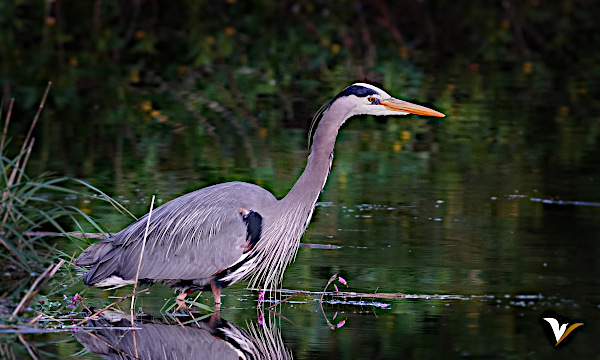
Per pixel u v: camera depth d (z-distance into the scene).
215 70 23.31
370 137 17.47
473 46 28.11
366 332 8.48
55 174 14.14
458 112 19.28
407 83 21.78
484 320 8.79
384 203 13.37
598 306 9.16
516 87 22.19
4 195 10.73
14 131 16.78
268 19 29.67
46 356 7.82
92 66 23.67
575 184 14.39
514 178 14.77
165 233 9.10
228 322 8.82
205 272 9.07
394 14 30.77
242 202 9.23
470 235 11.81
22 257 10.20
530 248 11.23
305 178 9.47
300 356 7.87
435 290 9.72
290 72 22.97
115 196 13.09
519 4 29.91
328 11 30.73
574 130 17.94
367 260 10.77
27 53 24.72
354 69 23.12
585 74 24.33
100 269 9.20
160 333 8.46
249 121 18.30
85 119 18.09
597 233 11.87
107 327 8.62
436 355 7.89
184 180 14.02
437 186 14.31
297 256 10.91
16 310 8.61
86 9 29.22
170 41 27.08
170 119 18.33
